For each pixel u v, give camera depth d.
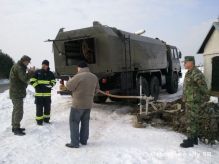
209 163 5.76
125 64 10.70
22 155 6.00
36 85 8.13
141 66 12.02
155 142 7.00
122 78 10.56
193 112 6.52
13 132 7.53
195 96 6.47
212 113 7.21
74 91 6.45
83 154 6.11
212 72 12.98
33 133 7.50
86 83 6.40
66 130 7.94
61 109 11.17
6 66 47.28
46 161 5.71
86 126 6.67
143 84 12.04
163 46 15.09
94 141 7.05
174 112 8.74
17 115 7.38
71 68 10.93
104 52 9.98
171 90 16.41
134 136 7.49
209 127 7.10
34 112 10.58
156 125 8.63
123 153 6.18
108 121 9.23
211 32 12.96
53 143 6.82
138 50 11.80
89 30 10.23
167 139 7.26
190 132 6.60
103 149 6.44
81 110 6.43
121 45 10.53
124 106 11.92
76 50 11.02
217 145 7.18
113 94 10.27
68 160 5.77
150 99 8.96
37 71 8.22
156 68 13.86
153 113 8.93
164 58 15.12
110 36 9.99
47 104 8.46
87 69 6.54
